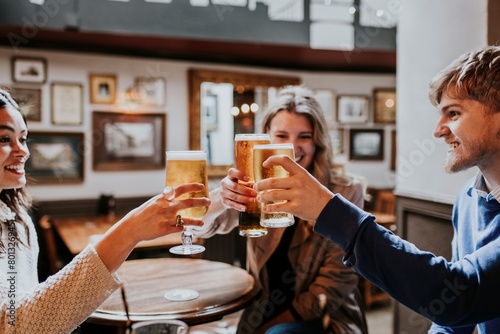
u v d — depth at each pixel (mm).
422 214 2145
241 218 1209
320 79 5754
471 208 1196
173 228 1018
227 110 5254
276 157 922
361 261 877
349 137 5895
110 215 4383
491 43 1753
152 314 1389
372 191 5434
